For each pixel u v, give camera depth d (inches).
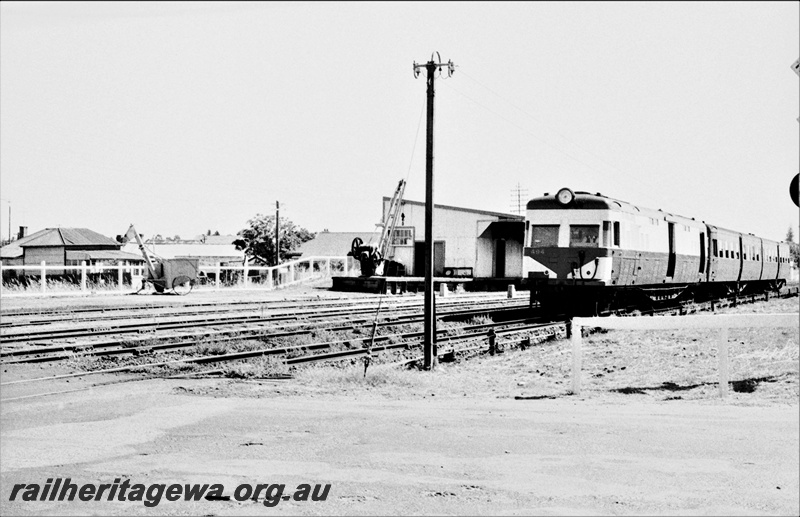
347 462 317.4
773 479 284.7
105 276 1702.8
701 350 709.3
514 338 862.5
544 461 313.4
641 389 505.4
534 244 1045.8
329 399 483.5
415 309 1331.2
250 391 517.7
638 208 1121.4
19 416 429.7
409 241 2133.4
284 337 859.4
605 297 1057.5
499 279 1990.7
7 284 1542.8
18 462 326.6
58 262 2687.0
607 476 290.8
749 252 1675.7
